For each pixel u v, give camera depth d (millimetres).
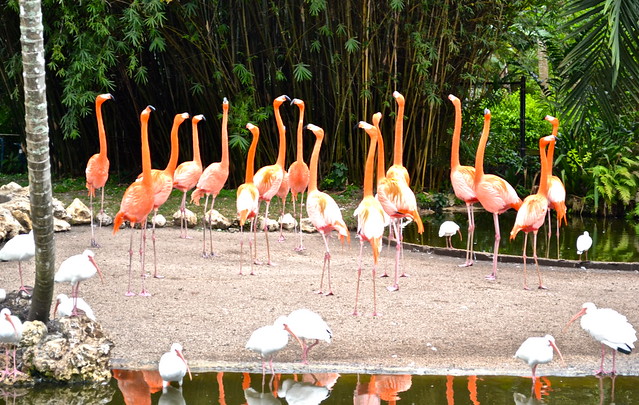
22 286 7113
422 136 14133
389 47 13430
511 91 17594
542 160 7914
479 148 8516
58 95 14578
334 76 13703
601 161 14125
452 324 6449
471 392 5121
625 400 4984
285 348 5918
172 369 5008
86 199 12758
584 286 7922
